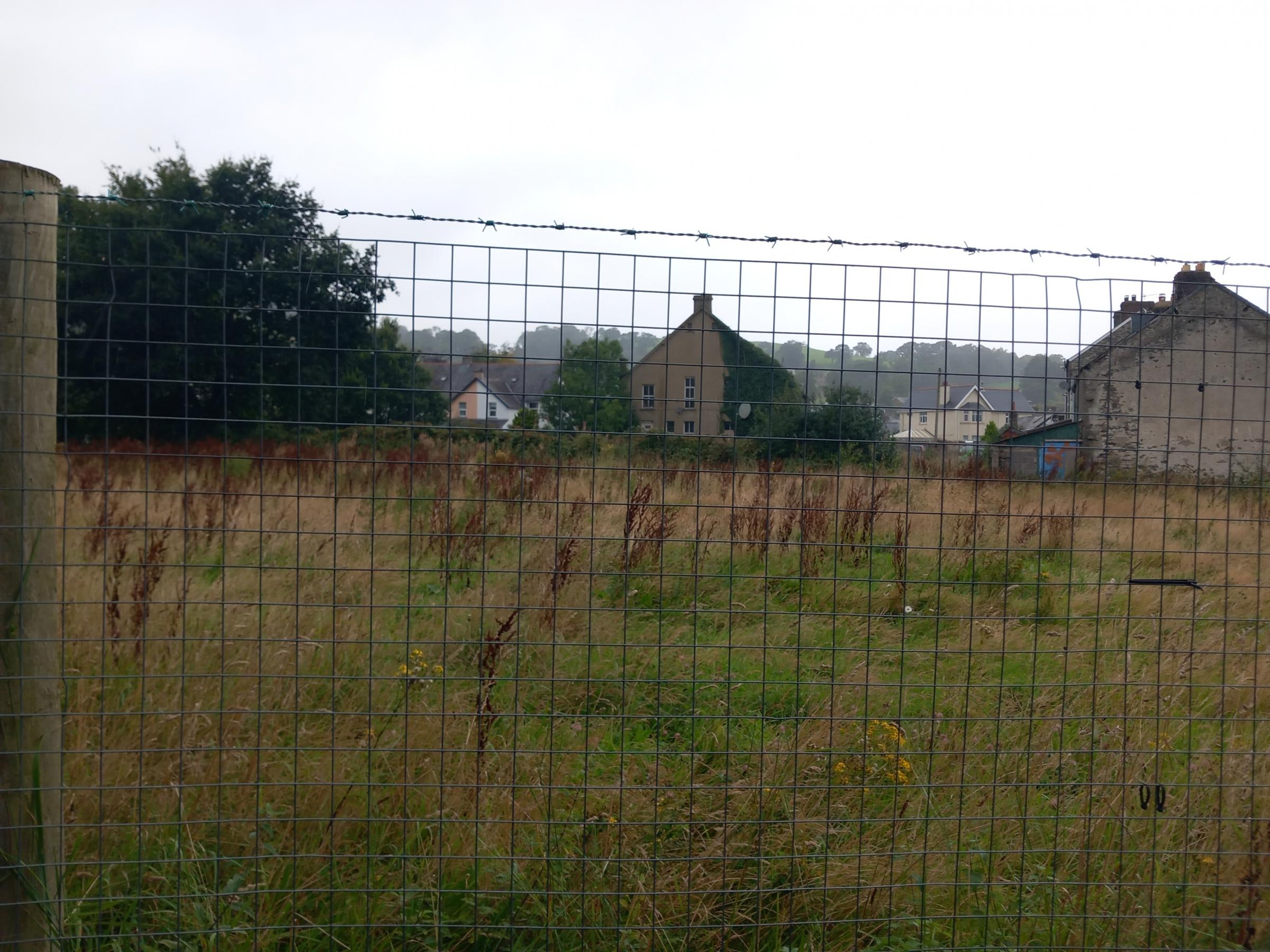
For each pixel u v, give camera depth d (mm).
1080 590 5566
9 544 2463
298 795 3367
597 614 5262
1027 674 4719
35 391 2449
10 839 2494
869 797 3502
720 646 2861
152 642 4914
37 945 2516
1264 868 3025
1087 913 2977
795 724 3977
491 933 2785
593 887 2957
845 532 4055
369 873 2635
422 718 3920
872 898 2953
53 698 2549
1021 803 3438
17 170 2408
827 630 5207
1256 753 3023
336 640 2631
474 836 3066
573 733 3926
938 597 2908
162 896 2711
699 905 2902
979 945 2895
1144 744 3574
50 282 2453
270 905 2844
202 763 3654
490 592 5156
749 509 2770
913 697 4441
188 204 2490
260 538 2527
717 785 3199
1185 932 2918
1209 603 5141
